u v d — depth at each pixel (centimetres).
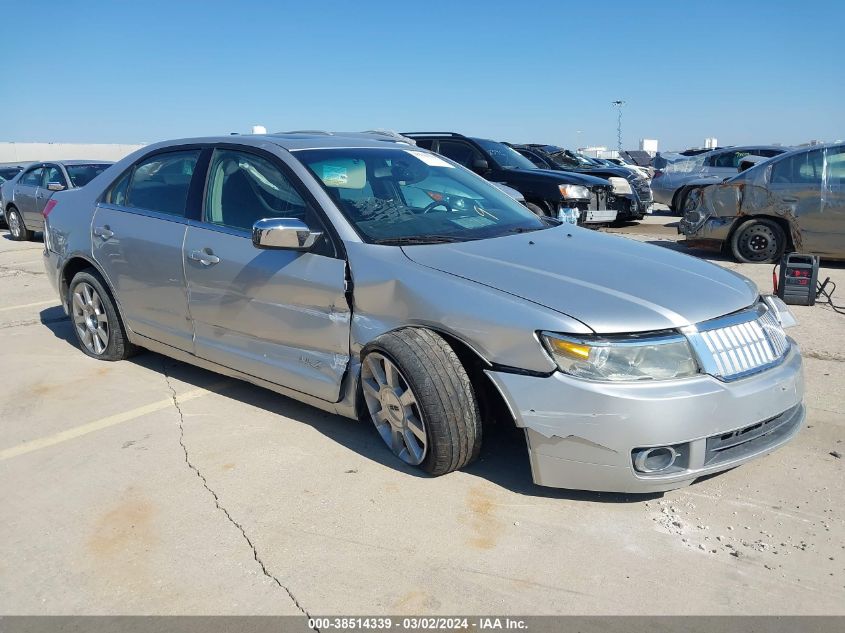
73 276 518
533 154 1623
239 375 404
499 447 352
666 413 267
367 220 358
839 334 552
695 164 1538
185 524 294
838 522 285
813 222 824
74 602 248
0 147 3400
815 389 432
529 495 307
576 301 288
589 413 270
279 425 388
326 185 368
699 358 279
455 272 317
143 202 459
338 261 343
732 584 250
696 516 291
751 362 292
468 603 242
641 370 272
